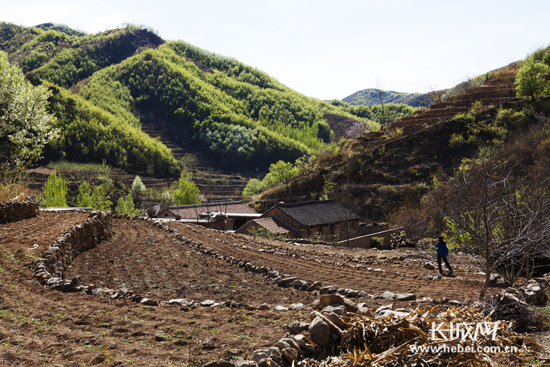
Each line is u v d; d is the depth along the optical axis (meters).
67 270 11.19
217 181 135.38
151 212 55.28
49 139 23.95
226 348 4.80
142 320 5.92
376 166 63.94
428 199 38.09
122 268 12.02
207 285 10.34
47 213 18.73
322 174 70.00
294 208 43.19
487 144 55.91
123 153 136.88
